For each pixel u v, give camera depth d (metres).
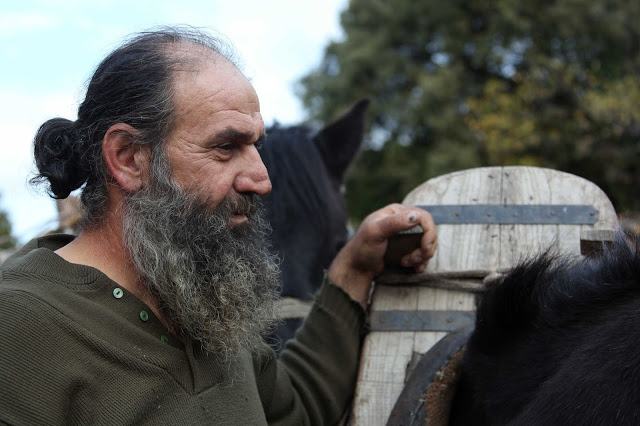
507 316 1.44
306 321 1.87
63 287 1.30
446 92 16.20
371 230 1.79
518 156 13.16
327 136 2.65
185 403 1.35
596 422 1.10
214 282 1.41
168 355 1.35
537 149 13.01
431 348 1.67
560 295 1.36
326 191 2.31
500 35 16.69
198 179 1.39
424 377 1.61
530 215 1.84
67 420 1.22
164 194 1.38
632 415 1.06
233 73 1.43
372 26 18.41
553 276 1.42
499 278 1.59
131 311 1.35
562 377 1.19
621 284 1.29
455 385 1.61
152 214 1.38
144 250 1.38
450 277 1.82
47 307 1.24
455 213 1.88
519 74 14.45
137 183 1.40
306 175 2.28
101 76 1.40
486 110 14.17
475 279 1.82
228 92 1.40
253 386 1.55
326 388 1.79
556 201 1.84
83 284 1.32
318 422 1.80
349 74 17.67
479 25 17.55
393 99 16.86
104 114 1.39
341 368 1.82
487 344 1.46
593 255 1.51
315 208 2.26
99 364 1.26
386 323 1.83
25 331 1.21
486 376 1.44
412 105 16.42
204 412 1.37
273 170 2.26
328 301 1.85
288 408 1.74
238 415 1.44
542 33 16.42
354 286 1.86
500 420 1.36
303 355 1.83
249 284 1.46
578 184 1.85
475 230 1.85
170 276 1.37
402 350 1.79
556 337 1.32
